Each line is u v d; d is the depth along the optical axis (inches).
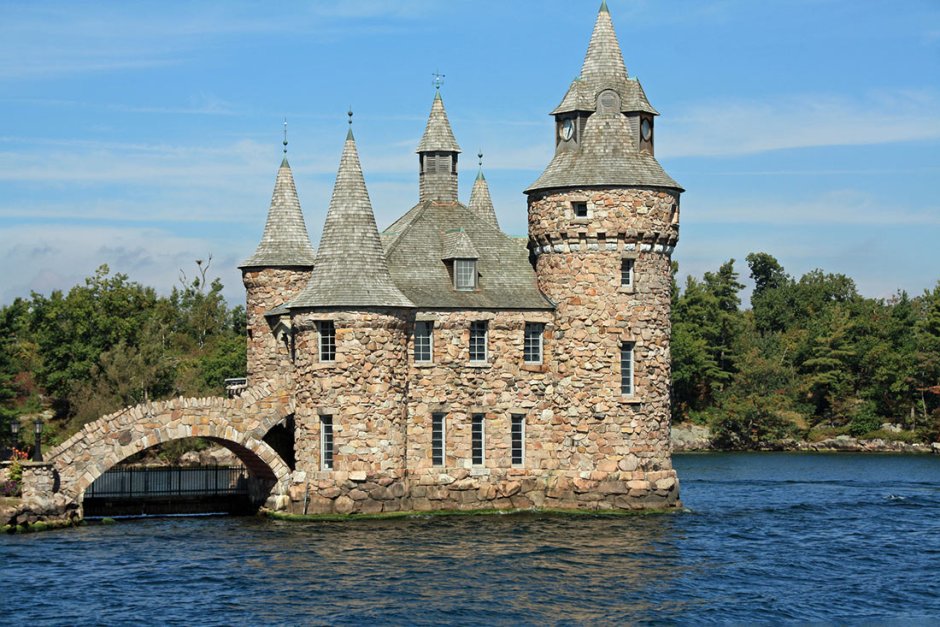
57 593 1721.2
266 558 1943.9
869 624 1569.9
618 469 2379.4
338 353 2271.2
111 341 4291.3
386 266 2346.2
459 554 1964.8
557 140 2470.5
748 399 5413.4
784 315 6589.6
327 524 2230.6
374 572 1836.9
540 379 2418.8
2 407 3567.9
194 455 3838.6
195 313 5536.4
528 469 2415.1
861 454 5022.1
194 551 2010.3
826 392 5620.1
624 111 2438.5
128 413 2281.0
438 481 2354.8
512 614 1604.3
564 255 2410.2
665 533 2198.6
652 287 2413.9
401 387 2317.9
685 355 5502.0
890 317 5802.2
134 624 1567.4
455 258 2396.7
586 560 1931.6
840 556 2018.9
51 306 4279.0
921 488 3275.1
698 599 1694.1
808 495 3034.0
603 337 2383.1
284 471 2336.4
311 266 2689.5
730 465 4333.2
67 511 2281.0
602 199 2379.4
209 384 4473.4
